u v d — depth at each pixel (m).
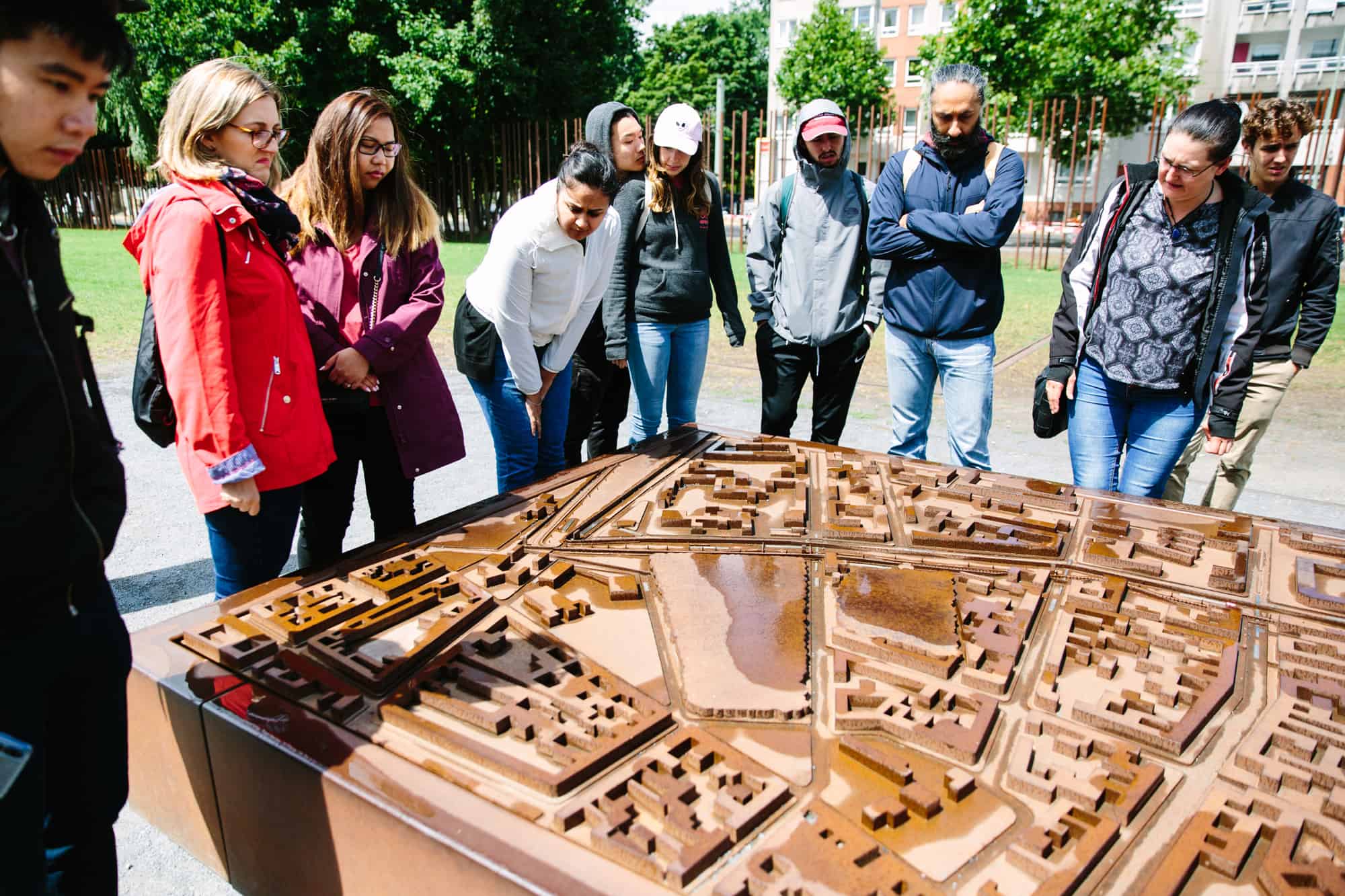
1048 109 16.52
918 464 2.39
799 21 30.09
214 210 1.58
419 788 1.11
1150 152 9.91
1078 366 2.55
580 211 2.21
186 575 2.98
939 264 2.80
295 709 1.28
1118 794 1.12
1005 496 2.17
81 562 1.10
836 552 1.86
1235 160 11.30
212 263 1.57
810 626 1.56
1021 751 1.20
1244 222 2.19
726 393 5.33
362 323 2.14
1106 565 1.81
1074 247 2.54
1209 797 1.12
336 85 15.08
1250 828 1.07
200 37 14.52
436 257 2.23
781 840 1.04
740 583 1.70
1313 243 2.60
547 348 2.59
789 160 13.84
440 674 1.35
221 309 1.58
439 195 16.36
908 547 1.89
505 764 1.13
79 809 1.23
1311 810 1.10
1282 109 2.51
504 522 1.99
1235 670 1.42
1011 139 21.86
